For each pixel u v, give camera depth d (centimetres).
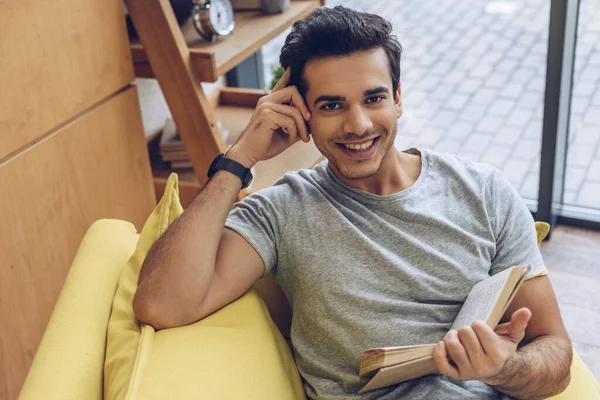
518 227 142
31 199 190
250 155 141
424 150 149
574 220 284
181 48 211
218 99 301
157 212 148
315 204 141
